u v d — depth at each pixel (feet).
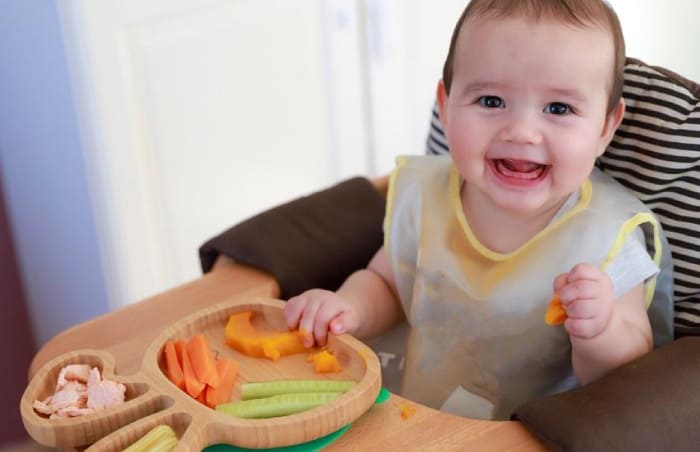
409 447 1.87
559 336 2.42
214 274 2.66
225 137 4.93
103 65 4.32
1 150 4.58
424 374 2.61
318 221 2.87
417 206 2.67
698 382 1.89
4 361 4.92
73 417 1.90
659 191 2.43
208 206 5.01
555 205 2.41
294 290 2.65
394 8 5.27
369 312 2.67
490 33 2.15
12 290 4.86
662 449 1.79
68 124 4.44
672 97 2.39
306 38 5.08
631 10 2.96
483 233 2.52
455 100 2.27
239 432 1.85
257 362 2.21
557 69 2.09
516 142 2.15
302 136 5.28
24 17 4.20
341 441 1.90
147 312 2.46
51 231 4.81
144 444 1.80
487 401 2.55
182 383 2.06
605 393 1.86
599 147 2.31
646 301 2.36
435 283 2.57
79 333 2.36
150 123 4.60
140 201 4.71
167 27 4.49
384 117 5.56
